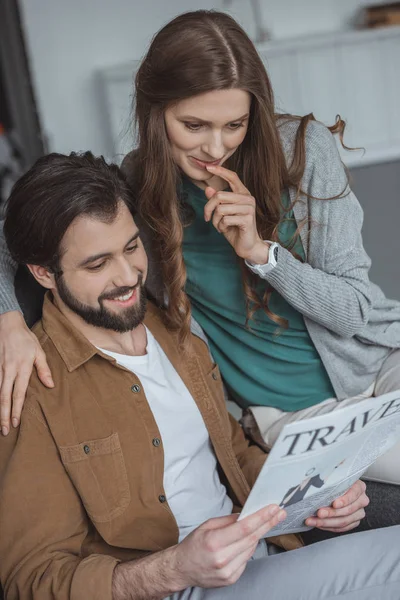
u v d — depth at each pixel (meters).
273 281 1.62
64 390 1.41
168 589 1.28
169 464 1.52
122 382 1.46
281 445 1.15
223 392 1.83
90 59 6.14
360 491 1.49
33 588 1.30
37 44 6.02
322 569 1.37
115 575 1.30
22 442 1.36
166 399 1.53
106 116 6.20
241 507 1.63
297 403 1.84
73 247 1.36
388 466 1.68
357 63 5.93
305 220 1.69
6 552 1.34
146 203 1.64
